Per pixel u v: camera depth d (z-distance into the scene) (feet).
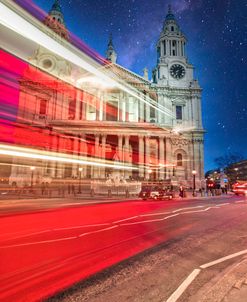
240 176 318.04
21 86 176.45
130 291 14.21
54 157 166.81
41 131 169.99
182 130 184.03
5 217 41.42
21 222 36.35
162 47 204.64
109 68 192.24
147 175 161.79
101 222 37.24
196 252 22.08
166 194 84.74
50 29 180.55
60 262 19.07
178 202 74.59
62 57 187.42
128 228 32.76
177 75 196.85
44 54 184.96
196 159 179.11
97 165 166.20
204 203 71.36
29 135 168.35
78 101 186.70
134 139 179.22
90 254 21.18
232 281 14.90
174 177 164.96
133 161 169.99
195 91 191.21
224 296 12.98
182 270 17.61
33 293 13.85
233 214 47.06
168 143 174.19
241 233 30.17
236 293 13.30
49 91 182.19
